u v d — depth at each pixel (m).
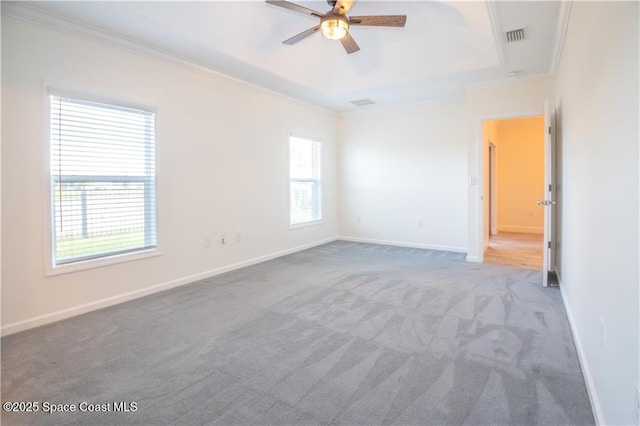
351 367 2.10
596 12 1.74
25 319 2.71
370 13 3.31
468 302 3.19
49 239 2.83
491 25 3.07
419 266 4.59
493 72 4.19
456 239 5.60
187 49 3.50
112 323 2.79
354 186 6.56
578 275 2.38
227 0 3.04
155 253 3.59
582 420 1.61
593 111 1.84
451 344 2.38
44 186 2.80
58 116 2.89
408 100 5.62
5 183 2.61
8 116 2.61
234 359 2.21
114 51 3.22
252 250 4.79
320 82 4.93
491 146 6.85
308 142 5.98
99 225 3.19
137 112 3.44
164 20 2.97
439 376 1.99
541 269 4.38
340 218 6.78
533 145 7.61
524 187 7.73
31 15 2.67
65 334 2.60
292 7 2.59
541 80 4.31
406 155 5.98
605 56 1.55
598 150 1.72
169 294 3.50
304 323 2.76
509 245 6.12
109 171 3.25
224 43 3.51
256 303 3.21
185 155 3.87
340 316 2.89
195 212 4.00
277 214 5.23
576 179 2.49
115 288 3.27
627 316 1.22
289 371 2.07
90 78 3.05
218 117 4.24
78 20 2.88
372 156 6.32
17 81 2.65
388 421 1.63
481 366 2.09
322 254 5.41
